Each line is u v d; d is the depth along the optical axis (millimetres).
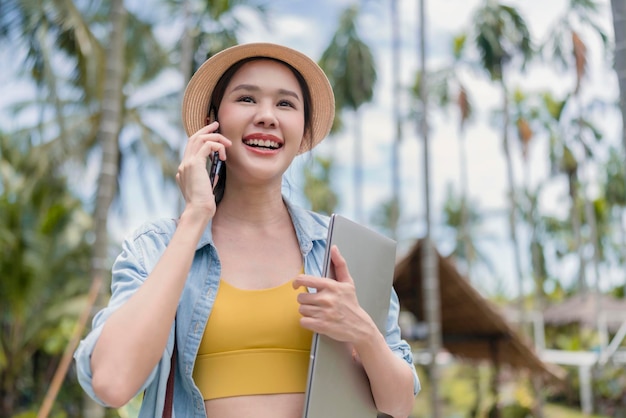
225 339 1484
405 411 1545
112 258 14812
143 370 1309
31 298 12883
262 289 1553
